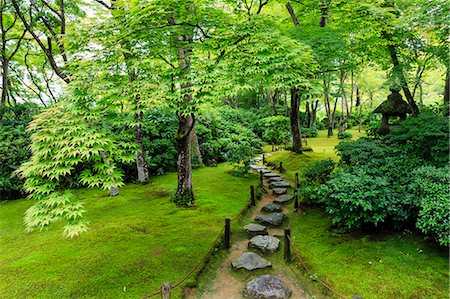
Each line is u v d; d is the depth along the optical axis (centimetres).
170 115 1284
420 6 787
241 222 667
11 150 897
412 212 474
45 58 1408
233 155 1121
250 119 2184
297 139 1355
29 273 436
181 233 576
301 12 1024
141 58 491
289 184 967
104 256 481
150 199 822
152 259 472
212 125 1549
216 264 494
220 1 748
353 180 496
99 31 487
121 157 402
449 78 837
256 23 520
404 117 970
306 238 561
